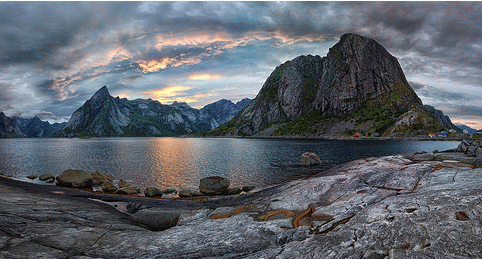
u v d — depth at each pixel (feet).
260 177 139.44
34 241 35.86
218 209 56.85
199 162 214.48
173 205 77.10
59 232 40.70
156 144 601.62
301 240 31.14
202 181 103.30
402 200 34.65
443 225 23.97
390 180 52.37
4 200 57.88
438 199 31.09
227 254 30.83
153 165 196.13
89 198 88.12
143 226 53.21
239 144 549.95
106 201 84.64
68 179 115.03
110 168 180.65
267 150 346.54
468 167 55.01
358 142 562.25
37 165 199.82
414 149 340.80
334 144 485.97
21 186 102.01
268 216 46.14
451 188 35.47
